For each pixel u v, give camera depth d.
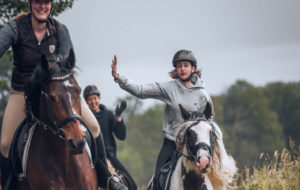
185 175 11.31
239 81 134.62
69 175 9.69
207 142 10.86
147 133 144.25
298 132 15.73
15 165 9.95
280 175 14.53
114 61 12.29
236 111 124.56
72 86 9.20
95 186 10.25
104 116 15.09
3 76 78.50
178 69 12.16
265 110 122.81
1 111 65.69
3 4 20.69
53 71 9.23
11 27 9.94
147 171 139.25
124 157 133.38
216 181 11.29
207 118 11.82
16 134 10.16
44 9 9.96
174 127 12.23
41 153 9.64
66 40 10.41
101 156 10.98
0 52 9.76
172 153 12.18
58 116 9.02
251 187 14.06
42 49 10.12
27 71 10.16
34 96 9.55
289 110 136.50
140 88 12.26
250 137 119.56
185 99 12.15
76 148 8.84
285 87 141.75
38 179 9.59
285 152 14.95
